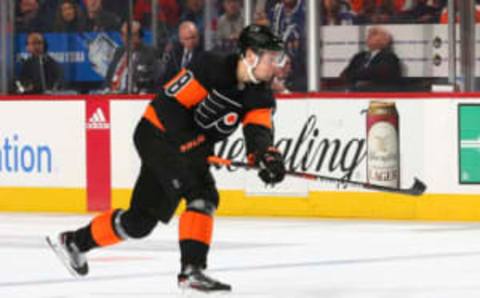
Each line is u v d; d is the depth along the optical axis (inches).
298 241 714.2
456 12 880.3
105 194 883.4
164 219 493.7
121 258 647.8
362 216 831.1
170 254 663.1
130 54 942.4
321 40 907.4
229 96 469.7
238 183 854.5
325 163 836.6
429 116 813.9
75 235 515.2
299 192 843.4
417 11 890.1
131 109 874.1
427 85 893.8
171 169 474.3
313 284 553.6
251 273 590.2
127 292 531.8
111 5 943.7
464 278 571.8
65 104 888.9
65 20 952.3
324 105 835.4
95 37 948.0
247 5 918.4
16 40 956.6
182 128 474.3
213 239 727.1
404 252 665.0
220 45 936.3
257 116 475.5
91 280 569.3
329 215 837.8
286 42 907.4
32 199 901.2
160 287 544.7
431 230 765.3
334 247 687.1
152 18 938.1
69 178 891.4
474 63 880.3
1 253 676.1
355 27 902.4
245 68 462.9
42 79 958.4
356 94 828.6
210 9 936.3
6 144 903.7
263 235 745.0
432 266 612.7
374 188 494.3
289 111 844.6
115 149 879.1
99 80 952.3
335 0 903.7
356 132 829.8
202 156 483.8
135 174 874.1
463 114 805.9
